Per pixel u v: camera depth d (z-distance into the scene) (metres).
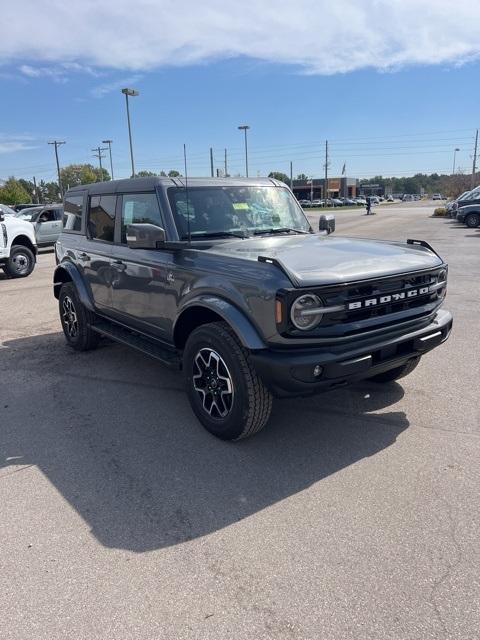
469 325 7.03
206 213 4.58
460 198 33.19
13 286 11.89
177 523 3.03
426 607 2.34
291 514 3.06
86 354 6.38
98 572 2.65
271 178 5.34
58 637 2.26
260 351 3.41
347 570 2.59
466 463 3.54
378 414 4.35
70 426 4.36
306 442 3.92
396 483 3.33
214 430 3.98
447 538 2.80
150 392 5.06
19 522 3.09
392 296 3.59
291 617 2.32
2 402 4.93
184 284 4.10
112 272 5.25
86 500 3.29
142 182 4.77
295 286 3.25
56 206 20.05
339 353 3.36
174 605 2.42
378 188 141.50
